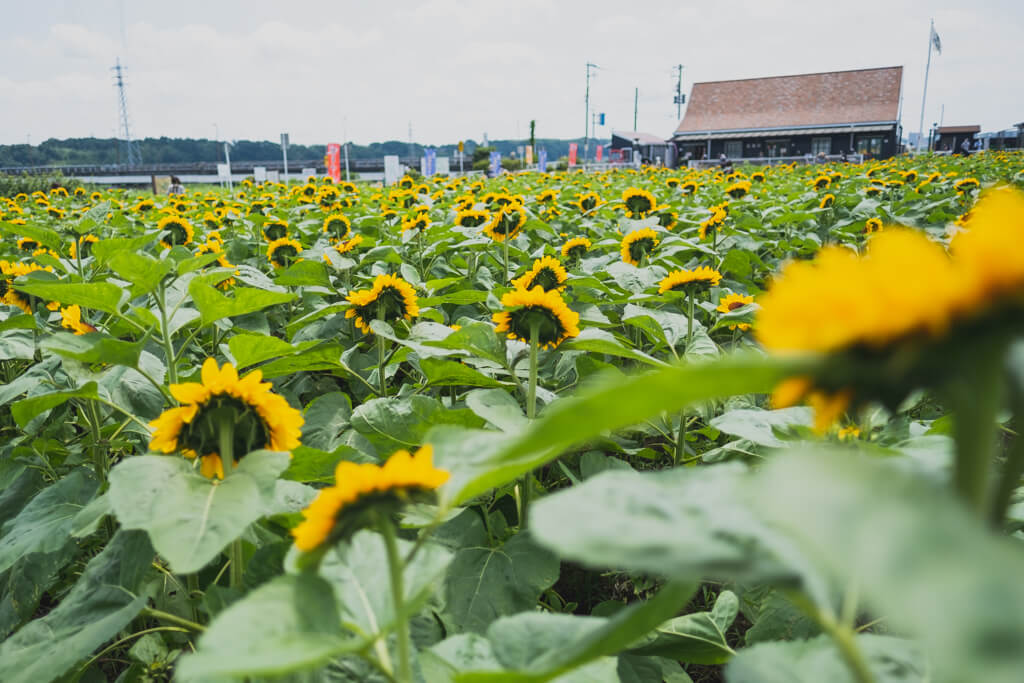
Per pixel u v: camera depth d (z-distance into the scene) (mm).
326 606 981
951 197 8320
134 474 1463
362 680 1332
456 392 3771
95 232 6078
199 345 4328
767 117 62062
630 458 3469
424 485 986
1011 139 55156
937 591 427
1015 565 433
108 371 2646
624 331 4434
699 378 524
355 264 4871
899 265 521
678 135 63188
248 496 1432
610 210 7531
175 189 24609
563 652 1038
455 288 5082
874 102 59844
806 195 9922
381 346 3260
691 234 6668
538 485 2844
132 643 2348
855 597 661
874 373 535
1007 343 520
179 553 1298
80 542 2631
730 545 642
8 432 3783
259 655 860
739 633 2482
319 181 16688
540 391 2914
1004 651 392
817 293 530
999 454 2162
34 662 1487
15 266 3967
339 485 968
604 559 632
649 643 1756
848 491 512
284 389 4035
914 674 1032
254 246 7059
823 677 1026
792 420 2000
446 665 1314
